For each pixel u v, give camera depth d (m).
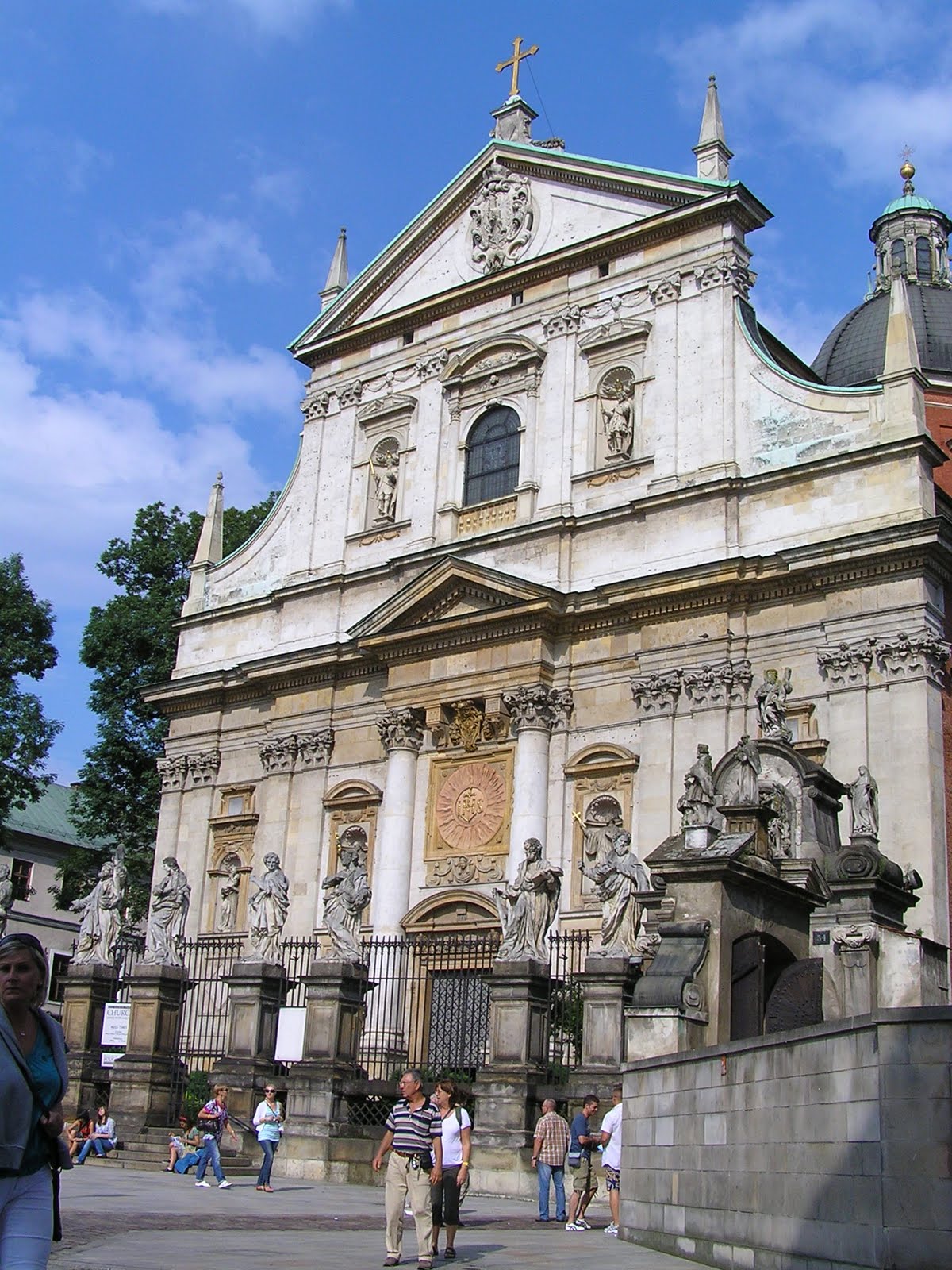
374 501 41.91
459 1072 28.92
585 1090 22.98
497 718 36.28
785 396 34.53
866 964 20.41
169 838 43.22
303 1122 26.08
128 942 32.97
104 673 51.59
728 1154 13.16
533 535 37.06
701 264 36.69
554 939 25.98
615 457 36.91
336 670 40.34
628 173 38.41
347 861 29.11
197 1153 25.80
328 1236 16.52
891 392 32.91
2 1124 6.65
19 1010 6.93
